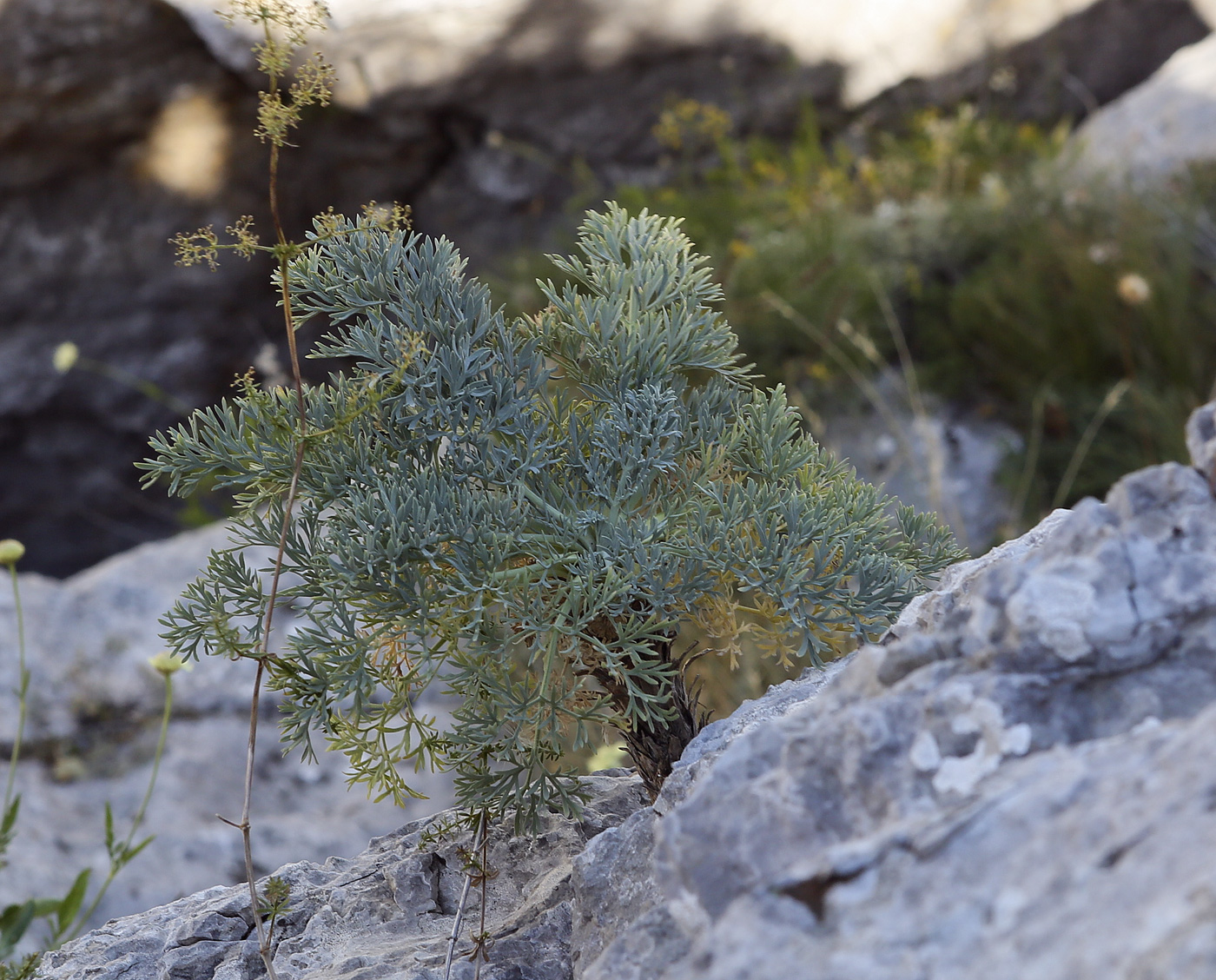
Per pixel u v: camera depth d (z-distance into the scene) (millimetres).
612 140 6754
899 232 4695
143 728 3424
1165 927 1229
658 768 1622
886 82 6574
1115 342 3918
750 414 1639
